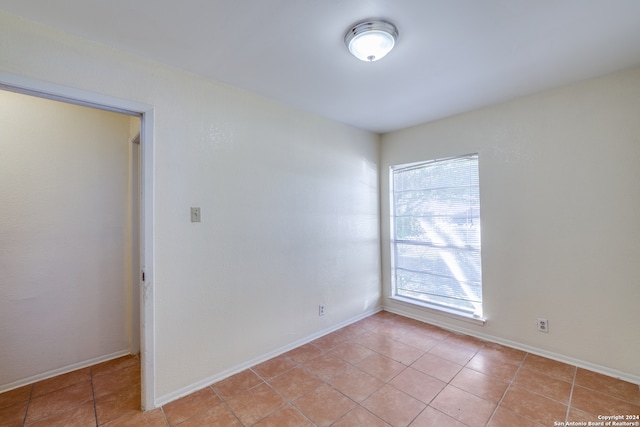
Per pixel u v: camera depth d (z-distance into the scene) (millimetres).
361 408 1867
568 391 2004
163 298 1967
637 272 2088
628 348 2121
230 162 2324
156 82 1964
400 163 3549
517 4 1448
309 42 1771
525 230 2598
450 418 1762
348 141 3344
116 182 2648
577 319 2338
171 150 2018
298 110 2840
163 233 1973
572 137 2352
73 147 2443
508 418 1751
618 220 2160
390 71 2133
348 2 1428
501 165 2732
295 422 1748
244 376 2264
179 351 2033
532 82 2322
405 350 2662
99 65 1747
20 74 1506
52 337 2322
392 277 3705
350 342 2844
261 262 2512
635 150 2094
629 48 1849
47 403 1967
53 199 2344
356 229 3428
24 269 2215
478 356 2527
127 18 1529
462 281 3084
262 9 1472
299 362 2471
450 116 3082
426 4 1446
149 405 1886
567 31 1674
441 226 3248
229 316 2299
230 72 2129
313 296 2934
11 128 2184
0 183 2135
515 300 2664
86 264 2490
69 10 1459
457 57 1948
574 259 2352
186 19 1544
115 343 2635
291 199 2752
